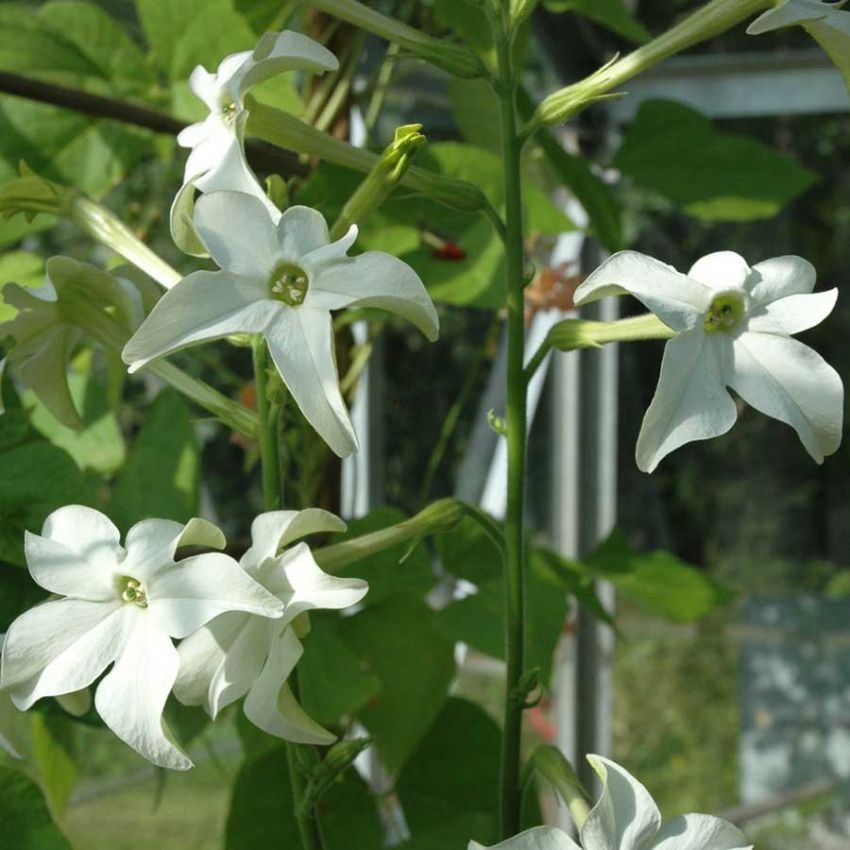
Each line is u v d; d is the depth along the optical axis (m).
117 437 0.46
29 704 0.27
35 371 0.34
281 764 0.42
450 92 0.53
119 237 0.33
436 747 0.45
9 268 0.47
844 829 1.14
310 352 0.27
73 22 0.47
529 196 0.50
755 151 0.54
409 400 0.91
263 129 0.32
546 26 0.81
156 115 0.43
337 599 0.27
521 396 0.31
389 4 0.63
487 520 0.32
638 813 0.27
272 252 0.27
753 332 0.29
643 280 0.28
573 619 0.97
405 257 0.46
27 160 0.46
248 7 0.46
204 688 0.27
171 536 0.27
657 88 0.93
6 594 0.35
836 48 0.31
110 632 0.27
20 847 0.34
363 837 0.43
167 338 0.26
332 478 0.46
